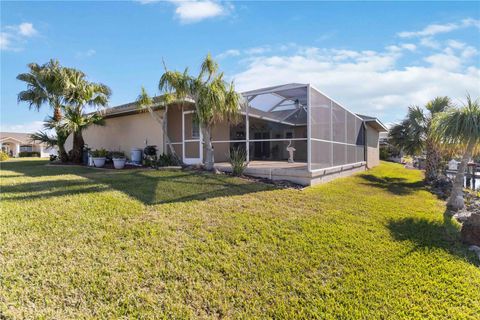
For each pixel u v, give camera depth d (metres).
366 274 3.14
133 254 3.17
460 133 6.54
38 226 3.70
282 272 3.08
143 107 10.12
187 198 5.50
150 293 2.58
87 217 4.12
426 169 11.33
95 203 4.82
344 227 4.48
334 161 9.85
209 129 8.88
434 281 3.08
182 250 3.35
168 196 5.59
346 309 2.55
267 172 8.33
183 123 10.77
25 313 2.21
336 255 3.53
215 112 8.34
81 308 2.33
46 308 2.29
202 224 4.17
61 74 11.95
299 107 12.29
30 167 11.29
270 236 3.94
